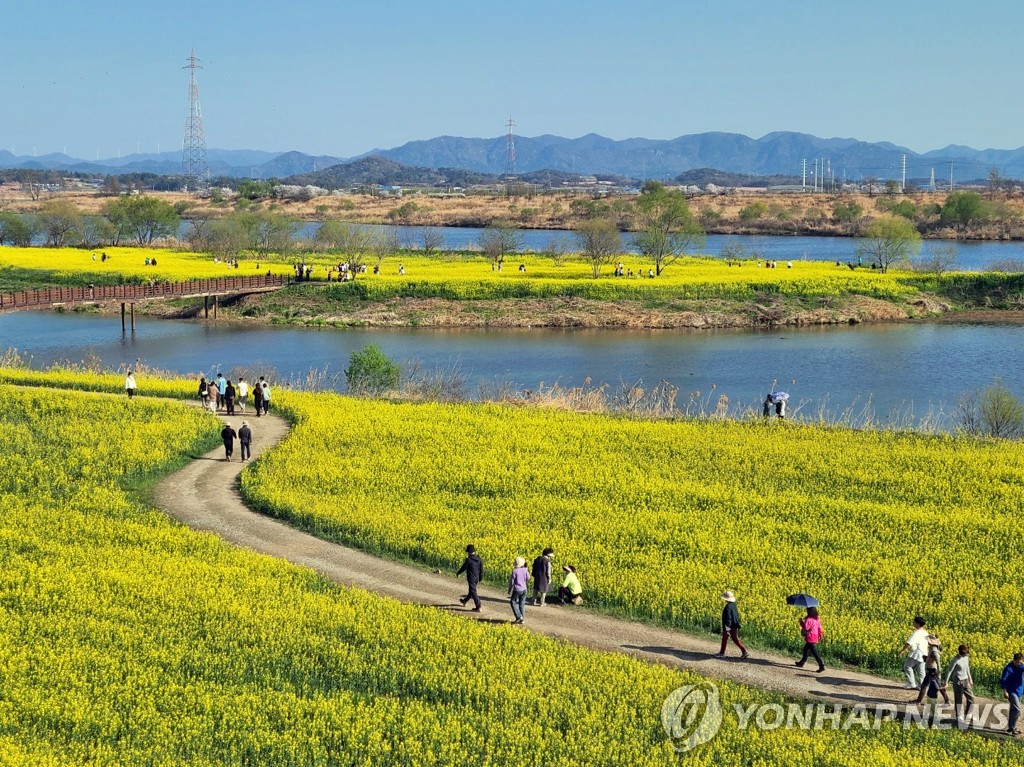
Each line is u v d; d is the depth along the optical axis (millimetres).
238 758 19656
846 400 66375
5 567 29969
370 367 65188
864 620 26984
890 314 102500
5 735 20188
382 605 27562
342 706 21547
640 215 175375
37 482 39719
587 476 40094
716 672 24469
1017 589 28750
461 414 52500
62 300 89875
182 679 22922
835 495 38469
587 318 99500
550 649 24859
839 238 197625
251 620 26141
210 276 113062
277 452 43969
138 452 43438
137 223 163125
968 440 47656
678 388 70750
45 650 24203
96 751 19578
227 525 35719
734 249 145000
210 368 78625
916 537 33375
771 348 86500
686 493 37969
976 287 110812
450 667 23578
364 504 36781
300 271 112000
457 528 34125
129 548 31984
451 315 101062
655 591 28672
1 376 62562
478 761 19609
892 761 19562
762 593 28734
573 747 19969
